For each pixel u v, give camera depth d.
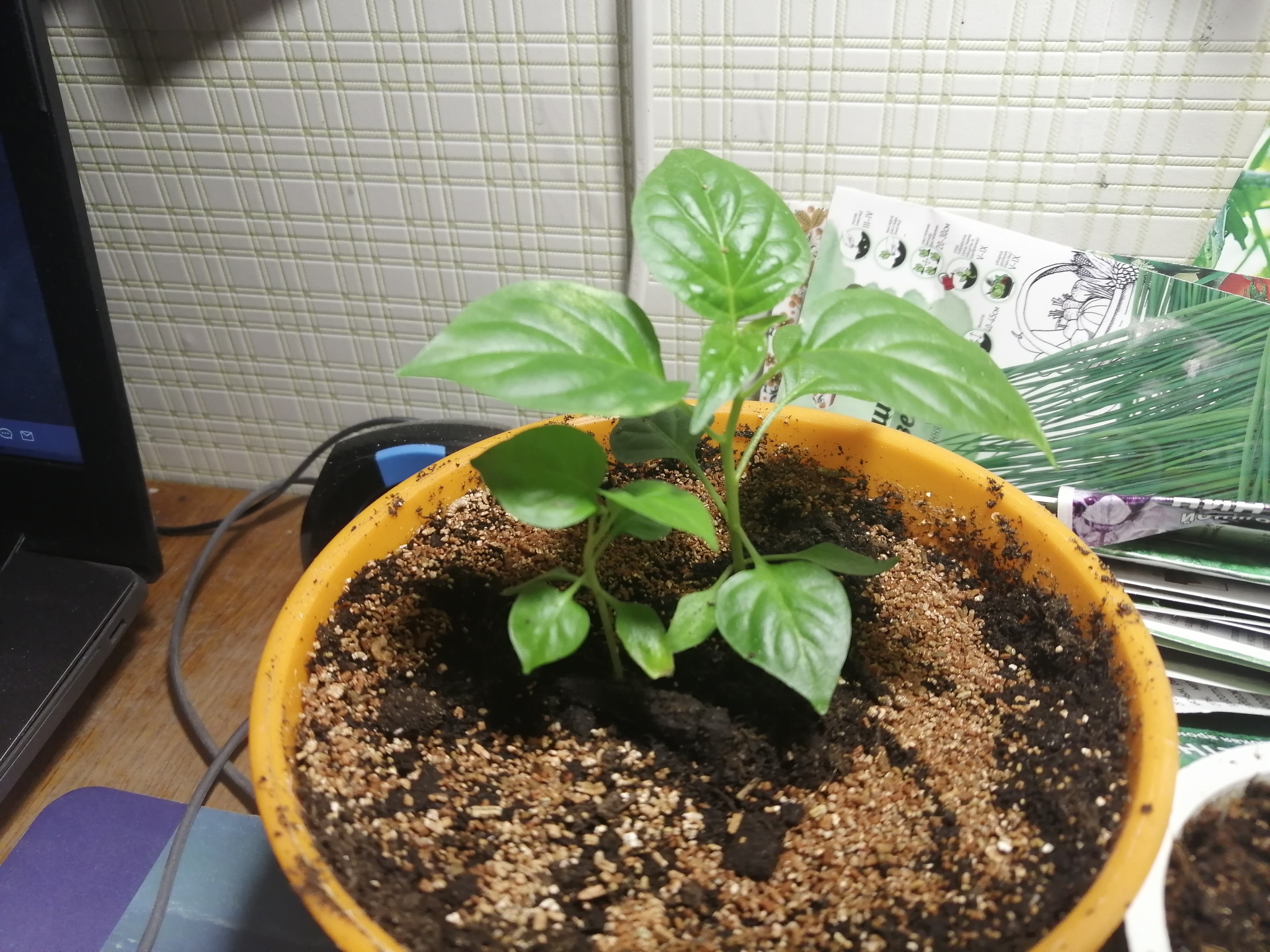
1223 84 0.64
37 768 0.73
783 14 0.68
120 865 0.65
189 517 1.00
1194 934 0.49
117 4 0.76
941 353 0.44
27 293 0.68
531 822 0.50
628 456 0.58
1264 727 0.63
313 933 0.60
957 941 0.41
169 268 0.92
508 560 0.65
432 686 0.57
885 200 0.73
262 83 0.79
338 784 0.49
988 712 0.54
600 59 0.73
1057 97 0.68
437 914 0.43
